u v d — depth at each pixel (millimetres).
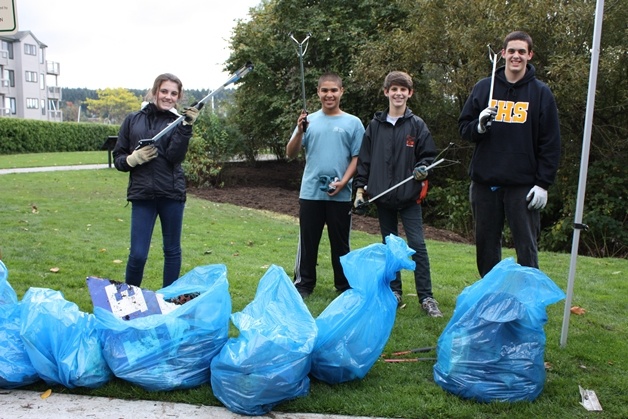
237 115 18875
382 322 3145
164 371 2977
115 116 80938
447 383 3053
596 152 11000
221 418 2771
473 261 6973
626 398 3023
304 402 2916
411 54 12297
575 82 9734
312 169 4715
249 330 2922
